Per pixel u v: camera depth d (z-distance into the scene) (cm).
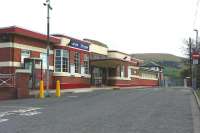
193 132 1165
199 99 2416
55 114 1620
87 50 4600
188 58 6931
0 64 3216
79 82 4322
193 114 1638
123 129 1204
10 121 1403
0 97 2875
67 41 4031
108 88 4538
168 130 1195
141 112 1694
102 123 1335
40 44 3591
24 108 1911
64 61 3975
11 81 2873
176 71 11194
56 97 2836
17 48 3238
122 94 3169
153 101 2348
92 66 4841
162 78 8812
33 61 3309
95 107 1939
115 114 1612
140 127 1248
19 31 3197
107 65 4981
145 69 7150
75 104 2139
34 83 3384
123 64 5391
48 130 1181
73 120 1416
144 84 7094
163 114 1622
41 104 2170
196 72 4322
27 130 1183
